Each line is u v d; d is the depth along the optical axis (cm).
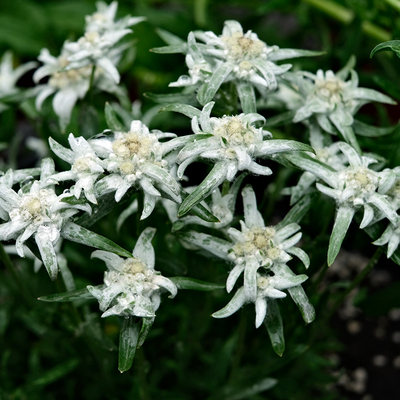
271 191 55
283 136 53
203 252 45
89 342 50
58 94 52
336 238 42
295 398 56
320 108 47
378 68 65
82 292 43
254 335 53
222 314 42
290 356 51
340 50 60
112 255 43
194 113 43
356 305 53
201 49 46
